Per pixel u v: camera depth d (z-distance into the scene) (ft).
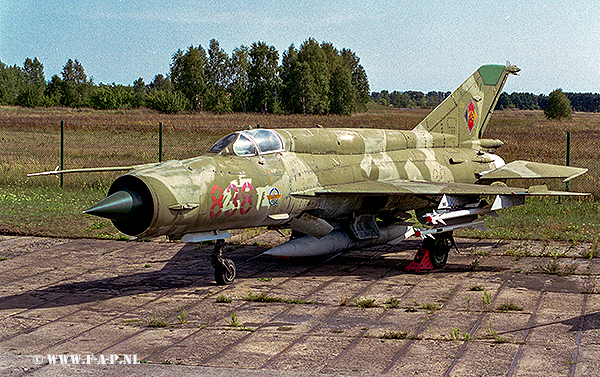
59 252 42.91
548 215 54.70
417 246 45.78
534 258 40.01
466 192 35.22
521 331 24.94
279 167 35.06
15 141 126.21
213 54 391.04
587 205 58.70
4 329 26.02
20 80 619.26
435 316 27.43
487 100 50.72
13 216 54.90
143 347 23.52
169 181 29.84
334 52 456.04
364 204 39.83
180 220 29.99
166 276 36.22
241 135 34.76
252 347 23.43
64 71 528.22
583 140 136.46
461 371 20.58
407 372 20.58
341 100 402.31
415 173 42.68
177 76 383.65
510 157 96.22
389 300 30.37
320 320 27.12
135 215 29.07
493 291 31.76
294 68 375.25
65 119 217.97
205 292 32.42
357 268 38.32
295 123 220.43
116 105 377.50
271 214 34.76
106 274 36.73
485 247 43.98
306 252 37.04
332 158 38.60
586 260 39.04
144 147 113.09
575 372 20.25
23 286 33.81
